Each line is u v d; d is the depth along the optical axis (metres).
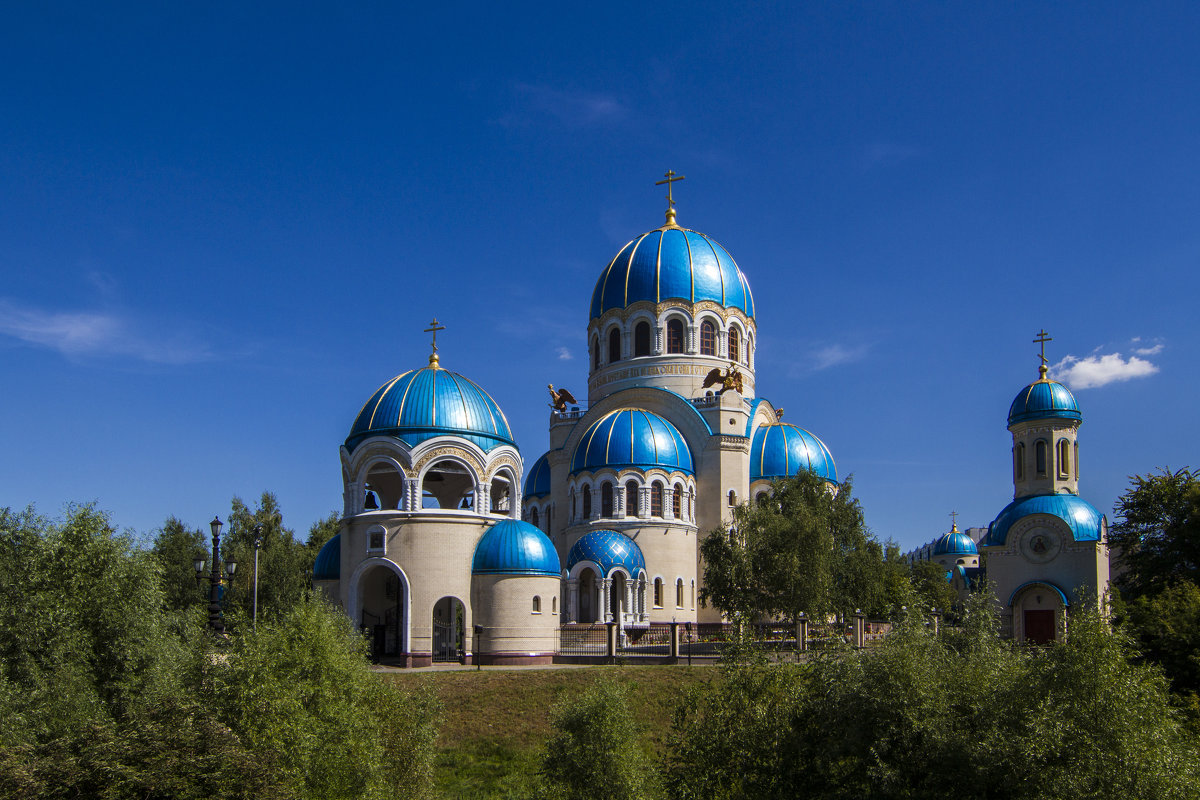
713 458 82.75
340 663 32.25
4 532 36.88
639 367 88.88
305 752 28.48
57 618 33.81
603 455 79.75
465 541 65.06
